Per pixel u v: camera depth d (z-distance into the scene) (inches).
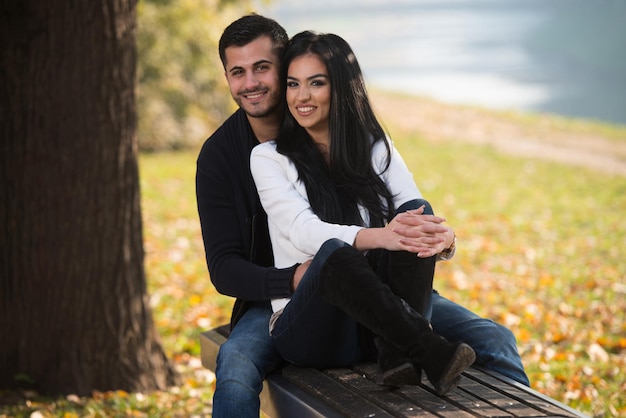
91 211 254.4
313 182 165.6
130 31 253.4
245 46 170.1
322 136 170.2
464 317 168.6
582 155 898.7
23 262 256.4
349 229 155.0
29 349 259.1
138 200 266.2
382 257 161.2
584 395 257.4
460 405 140.3
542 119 1151.6
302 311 153.6
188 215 591.2
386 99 1353.3
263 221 175.3
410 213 152.4
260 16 174.1
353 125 167.0
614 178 764.6
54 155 250.7
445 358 137.7
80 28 245.6
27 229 254.8
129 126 258.4
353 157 167.2
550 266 458.6
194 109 883.4
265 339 165.8
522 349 312.2
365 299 143.3
